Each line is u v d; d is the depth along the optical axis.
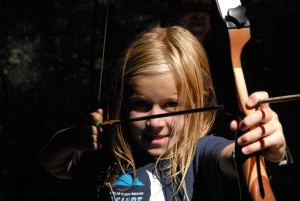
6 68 6.27
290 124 5.08
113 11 5.33
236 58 1.54
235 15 1.51
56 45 6.48
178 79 1.83
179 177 1.84
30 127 5.51
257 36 5.11
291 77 5.17
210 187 1.75
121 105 1.98
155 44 1.88
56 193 5.24
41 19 6.74
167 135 1.86
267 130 1.41
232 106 1.53
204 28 2.87
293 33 5.14
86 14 6.76
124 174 1.95
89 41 6.24
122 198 1.90
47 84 5.94
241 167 1.50
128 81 1.89
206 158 1.76
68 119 5.57
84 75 5.98
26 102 5.66
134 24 5.72
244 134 1.41
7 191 5.28
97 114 2.00
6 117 5.56
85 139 2.01
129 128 1.97
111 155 2.08
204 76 1.95
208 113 1.97
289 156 1.58
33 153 5.42
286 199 4.91
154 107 1.85
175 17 2.99
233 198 1.67
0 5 6.58
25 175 5.34
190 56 1.88
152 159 1.93
